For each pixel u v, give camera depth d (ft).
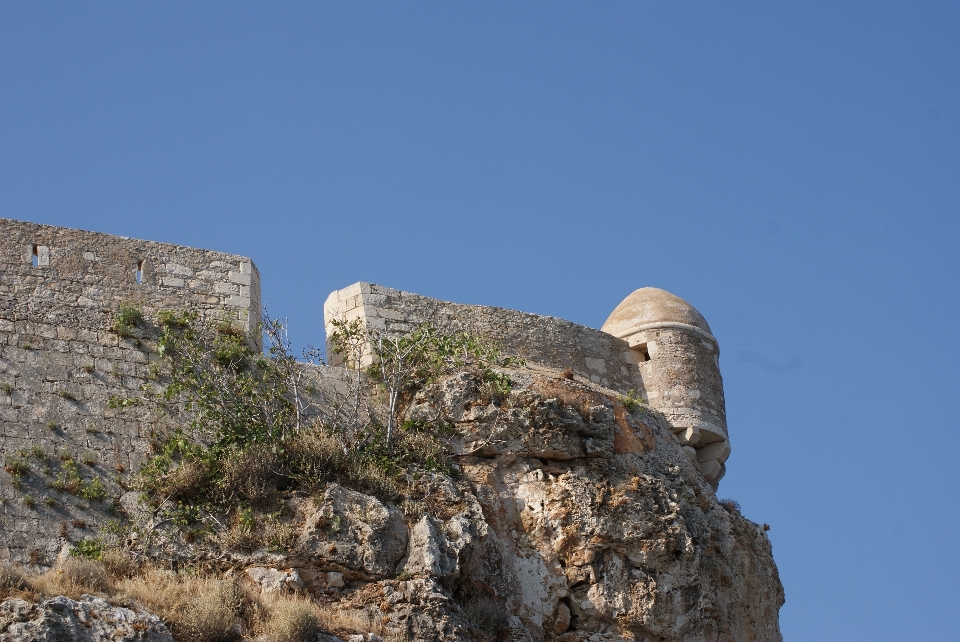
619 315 100.22
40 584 64.90
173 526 72.74
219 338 81.46
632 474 84.53
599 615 79.56
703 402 96.02
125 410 76.79
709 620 82.69
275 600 70.23
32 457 73.36
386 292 90.53
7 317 77.41
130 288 81.35
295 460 76.74
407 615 71.46
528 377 85.76
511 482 82.12
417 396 83.56
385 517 74.84
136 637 63.46
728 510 90.33
